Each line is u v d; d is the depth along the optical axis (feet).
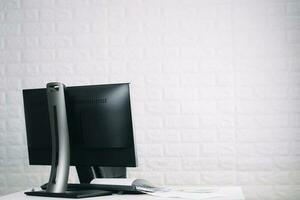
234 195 4.73
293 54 8.97
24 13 9.50
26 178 9.30
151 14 9.26
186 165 9.02
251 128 8.96
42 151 5.66
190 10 9.20
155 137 9.11
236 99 9.02
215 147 9.00
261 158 8.91
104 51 9.32
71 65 9.38
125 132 5.11
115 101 5.13
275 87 8.97
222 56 9.09
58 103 5.01
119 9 9.34
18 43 9.49
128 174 9.09
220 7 9.14
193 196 4.68
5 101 9.43
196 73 9.11
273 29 9.03
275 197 8.85
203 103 9.07
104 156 5.24
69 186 5.33
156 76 9.18
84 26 9.39
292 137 8.89
